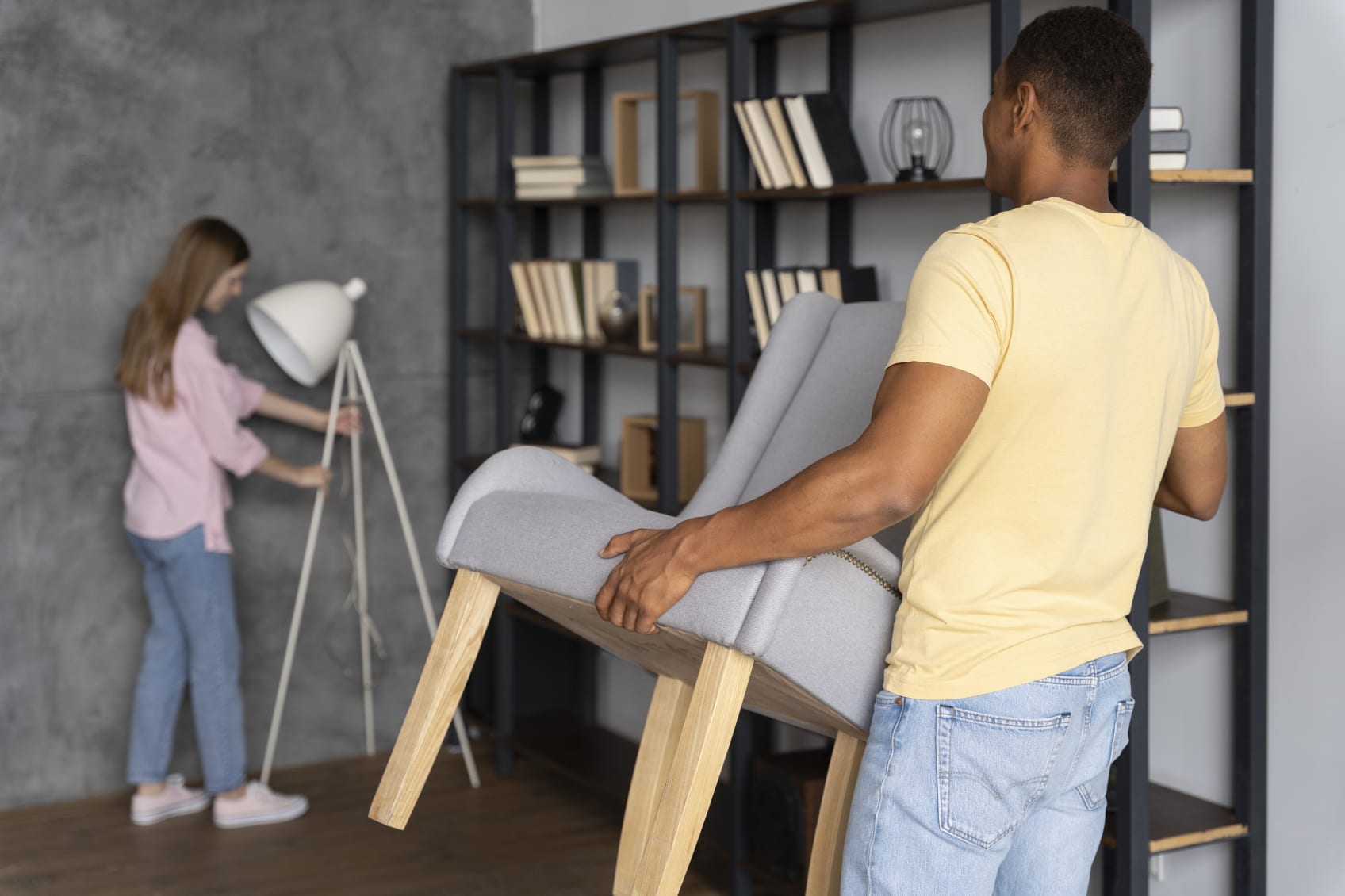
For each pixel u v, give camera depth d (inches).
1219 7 108.0
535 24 188.9
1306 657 104.4
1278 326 105.2
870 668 67.6
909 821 61.7
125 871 140.9
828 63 140.0
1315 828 104.4
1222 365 109.5
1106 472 62.4
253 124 167.8
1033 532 60.9
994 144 67.9
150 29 160.6
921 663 61.7
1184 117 111.7
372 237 177.5
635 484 165.0
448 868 142.6
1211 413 72.8
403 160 178.9
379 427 161.9
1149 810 110.6
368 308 177.9
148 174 161.6
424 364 182.9
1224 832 106.0
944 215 128.6
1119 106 63.9
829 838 77.6
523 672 181.0
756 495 88.4
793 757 131.6
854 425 86.2
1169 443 66.8
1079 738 63.1
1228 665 111.0
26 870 141.0
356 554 177.0
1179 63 111.9
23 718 159.2
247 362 170.1
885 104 135.3
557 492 81.1
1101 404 61.4
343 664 179.2
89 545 161.0
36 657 159.3
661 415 146.8
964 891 61.9
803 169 127.4
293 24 169.5
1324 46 100.6
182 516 149.5
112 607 162.9
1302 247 103.0
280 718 175.6
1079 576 62.3
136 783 160.2
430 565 185.0
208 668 152.0
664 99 143.7
